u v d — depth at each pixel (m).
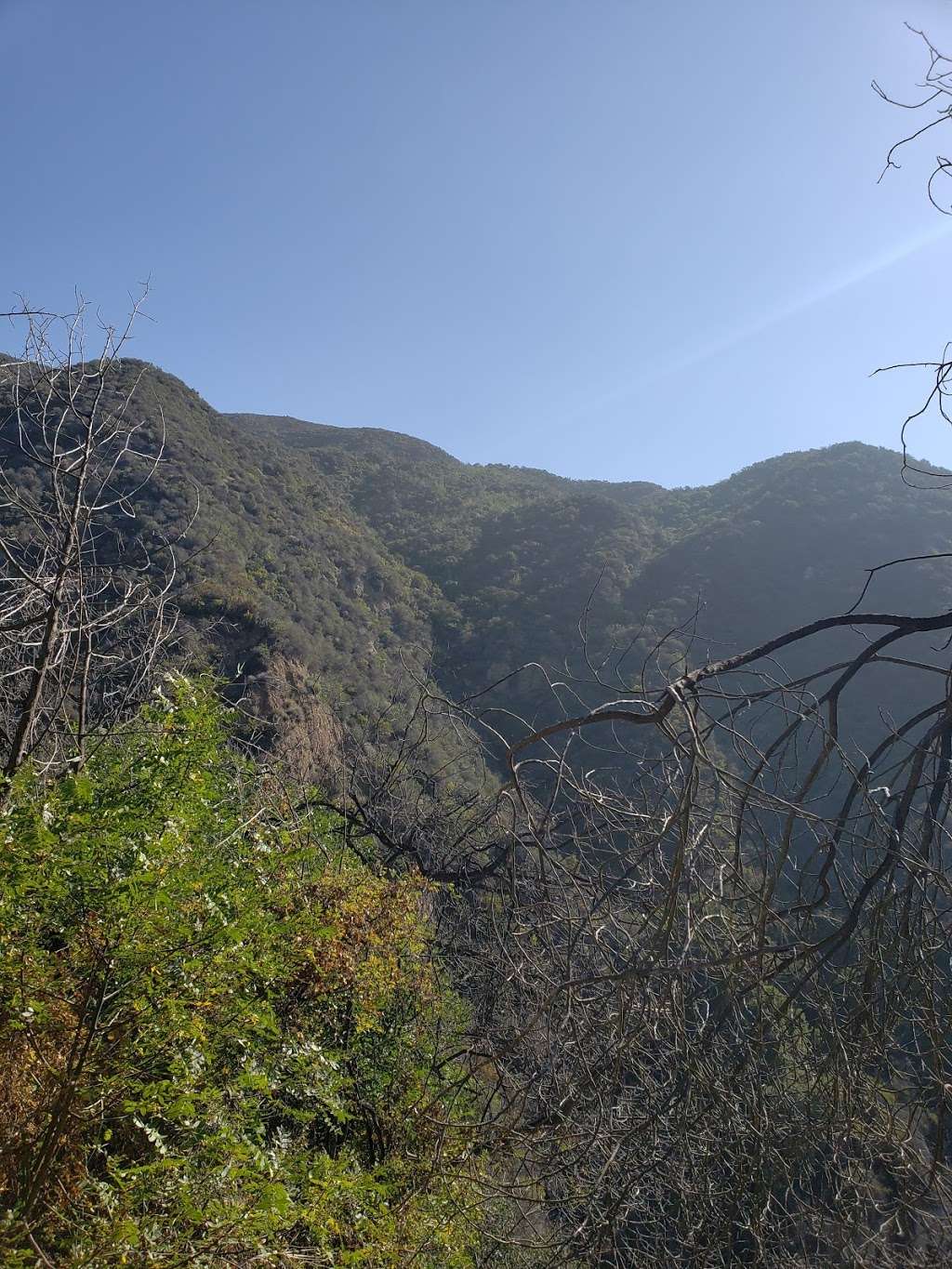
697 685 2.78
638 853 3.12
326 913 6.20
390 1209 4.85
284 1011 5.78
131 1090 3.58
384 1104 5.88
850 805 2.80
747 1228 2.78
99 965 3.46
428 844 7.52
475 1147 5.07
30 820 3.52
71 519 5.55
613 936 3.32
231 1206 3.50
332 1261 3.98
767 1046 2.86
